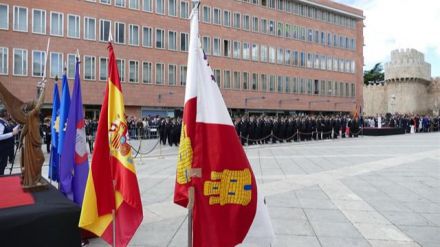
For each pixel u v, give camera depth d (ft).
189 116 10.21
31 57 106.42
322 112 184.24
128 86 124.16
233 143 10.53
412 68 226.58
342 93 193.57
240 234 10.47
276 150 60.03
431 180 31.17
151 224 18.76
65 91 18.47
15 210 11.56
